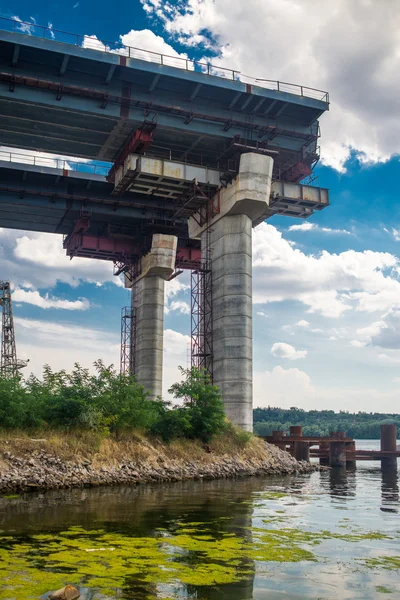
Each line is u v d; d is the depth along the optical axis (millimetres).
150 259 75750
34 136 61438
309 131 64875
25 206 69125
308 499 26312
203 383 47656
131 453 36781
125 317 82188
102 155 65562
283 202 65750
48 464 30141
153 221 73250
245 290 55250
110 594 9836
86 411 35281
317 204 66188
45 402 35812
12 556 12430
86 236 76125
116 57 53562
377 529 17562
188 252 81250
